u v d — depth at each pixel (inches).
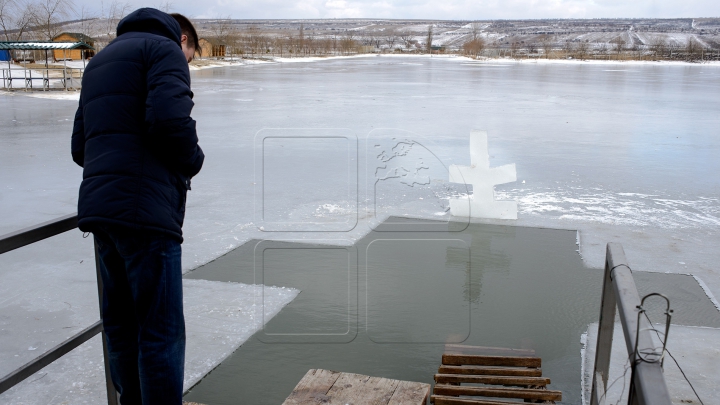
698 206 278.1
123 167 71.6
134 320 81.7
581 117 602.9
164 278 74.0
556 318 155.9
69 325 148.6
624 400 115.6
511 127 526.0
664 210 270.1
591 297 170.1
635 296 61.6
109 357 82.5
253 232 229.5
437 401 108.6
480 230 236.4
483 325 151.0
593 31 7549.2
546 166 365.1
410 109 646.5
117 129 72.8
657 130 520.1
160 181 73.4
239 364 130.5
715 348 139.9
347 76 1302.9
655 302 168.6
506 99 784.9
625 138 475.2
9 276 181.8
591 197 292.0
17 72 1130.0
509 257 204.7
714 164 375.9
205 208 263.9
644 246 218.8
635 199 289.4
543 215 258.5
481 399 109.3
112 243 75.2
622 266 71.1
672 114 637.9
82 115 80.9
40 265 191.5
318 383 105.7
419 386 104.9
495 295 170.7
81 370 126.3
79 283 176.7
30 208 257.8
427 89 941.2
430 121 551.8
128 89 73.2
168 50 74.4
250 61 2165.4
